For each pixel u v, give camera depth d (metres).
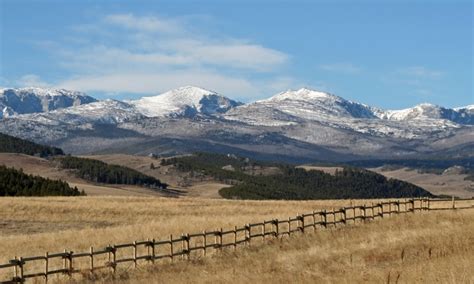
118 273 32.66
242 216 62.88
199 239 44.62
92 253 32.69
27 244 45.34
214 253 38.88
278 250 38.72
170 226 53.91
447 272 23.88
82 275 31.86
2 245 44.94
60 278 31.12
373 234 41.88
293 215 62.41
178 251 39.34
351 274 25.72
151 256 35.50
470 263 25.64
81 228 63.16
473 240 35.53
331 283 24.00
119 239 46.41
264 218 58.28
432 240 36.38
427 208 62.72
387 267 27.83
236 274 28.19
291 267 29.91
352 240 40.00
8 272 33.34
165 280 28.84
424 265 26.45
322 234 45.03
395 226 47.72
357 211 63.91
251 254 37.47
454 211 58.69
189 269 32.59
